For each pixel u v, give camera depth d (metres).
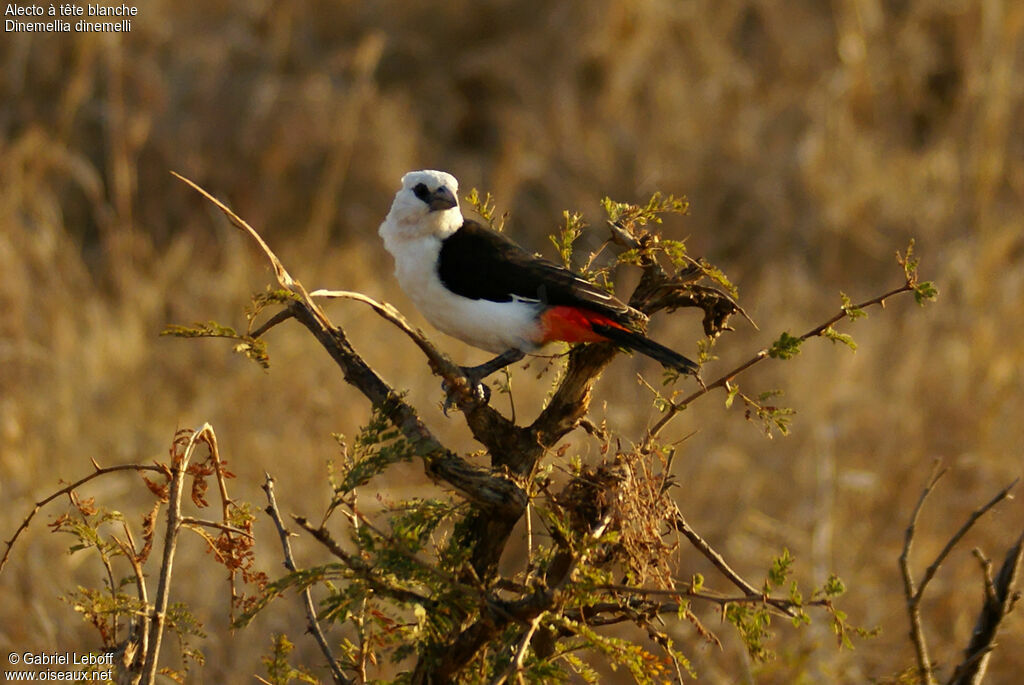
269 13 18.12
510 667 4.62
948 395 11.67
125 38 17.02
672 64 17.53
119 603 5.26
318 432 11.34
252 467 10.70
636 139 16.28
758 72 18.14
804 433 11.35
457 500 5.44
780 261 15.23
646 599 5.25
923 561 9.66
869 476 10.32
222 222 15.37
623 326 5.77
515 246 7.09
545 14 18.27
